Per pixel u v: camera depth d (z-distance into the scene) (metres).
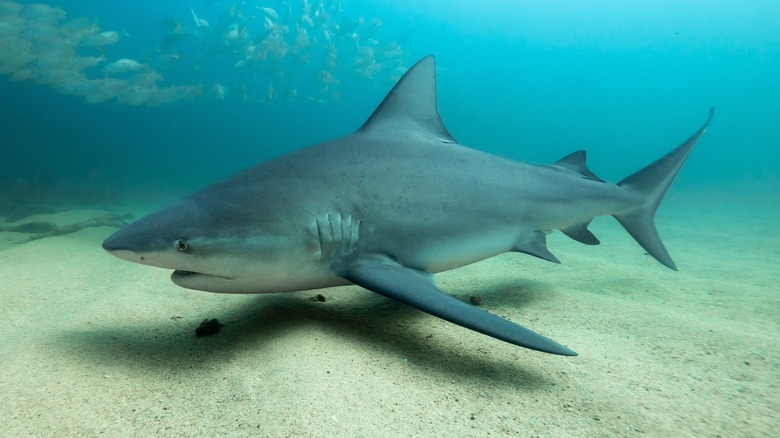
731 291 4.54
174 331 2.88
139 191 25.69
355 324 3.04
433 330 3.00
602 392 2.25
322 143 3.28
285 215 2.68
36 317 3.09
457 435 1.81
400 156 3.37
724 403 2.20
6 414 1.82
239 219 2.55
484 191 3.59
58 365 2.27
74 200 18.56
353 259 2.96
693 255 7.14
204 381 2.19
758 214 16.08
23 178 22.16
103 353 2.46
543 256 3.89
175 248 2.37
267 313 3.16
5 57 17.88
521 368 2.48
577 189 4.23
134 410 1.91
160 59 23.75
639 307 3.76
